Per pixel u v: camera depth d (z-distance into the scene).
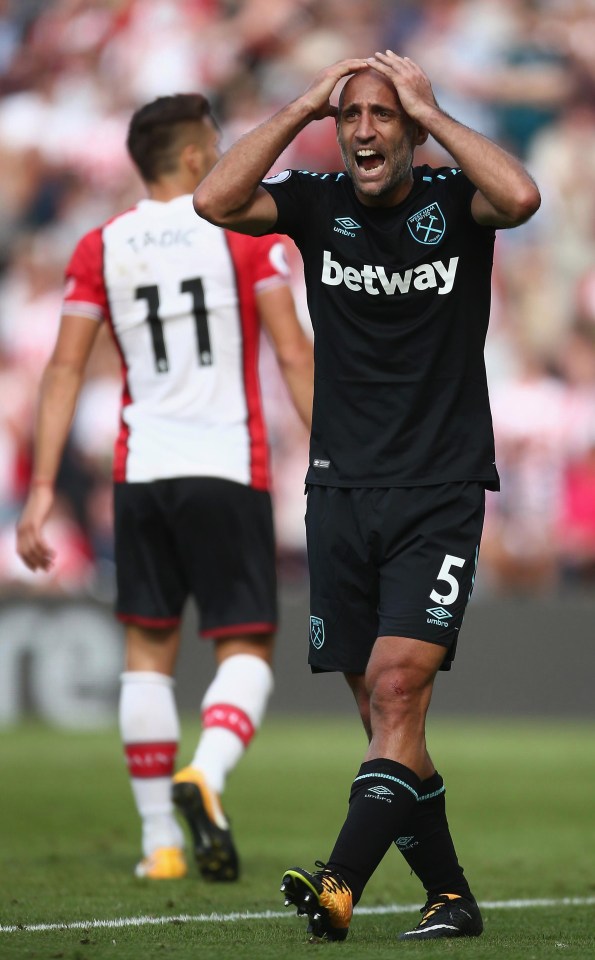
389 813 10.66
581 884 16.36
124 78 54.12
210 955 10.11
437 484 11.19
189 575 16.67
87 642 39.03
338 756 32.69
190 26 54.19
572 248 50.56
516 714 40.78
